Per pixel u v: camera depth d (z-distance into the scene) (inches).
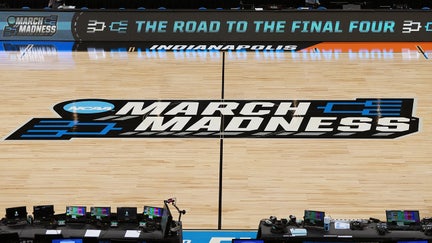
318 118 646.5
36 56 767.1
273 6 825.5
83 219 461.1
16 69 735.7
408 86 697.0
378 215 519.8
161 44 799.7
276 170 577.0
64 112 656.4
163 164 584.7
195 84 705.0
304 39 799.1
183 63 751.1
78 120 644.7
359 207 530.0
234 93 687.7
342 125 636.7
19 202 534.3
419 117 646.5
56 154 597.6
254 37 800.3
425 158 590.9
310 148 605.9
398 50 778.2
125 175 570.9
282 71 730.8
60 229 452.4
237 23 801.6
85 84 705.6
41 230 450.6
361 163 585.0
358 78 714.2
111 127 634.8
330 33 799.7
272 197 543.2
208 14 803.4
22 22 808.9
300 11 800.9
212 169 578.2
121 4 835.4
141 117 649.0
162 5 835.4
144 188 553.9
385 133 624.7
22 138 618.2
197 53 776.3
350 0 840.3
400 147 605.6
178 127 634.8
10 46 790.5
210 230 503.5
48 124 638.5
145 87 699.4
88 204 532.7
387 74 721.0
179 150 603.5
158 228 451.2
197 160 589.9
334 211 525.3
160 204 533.6
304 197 542.9
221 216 520.7
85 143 613.0
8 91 690.8
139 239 437.1
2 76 719.7
